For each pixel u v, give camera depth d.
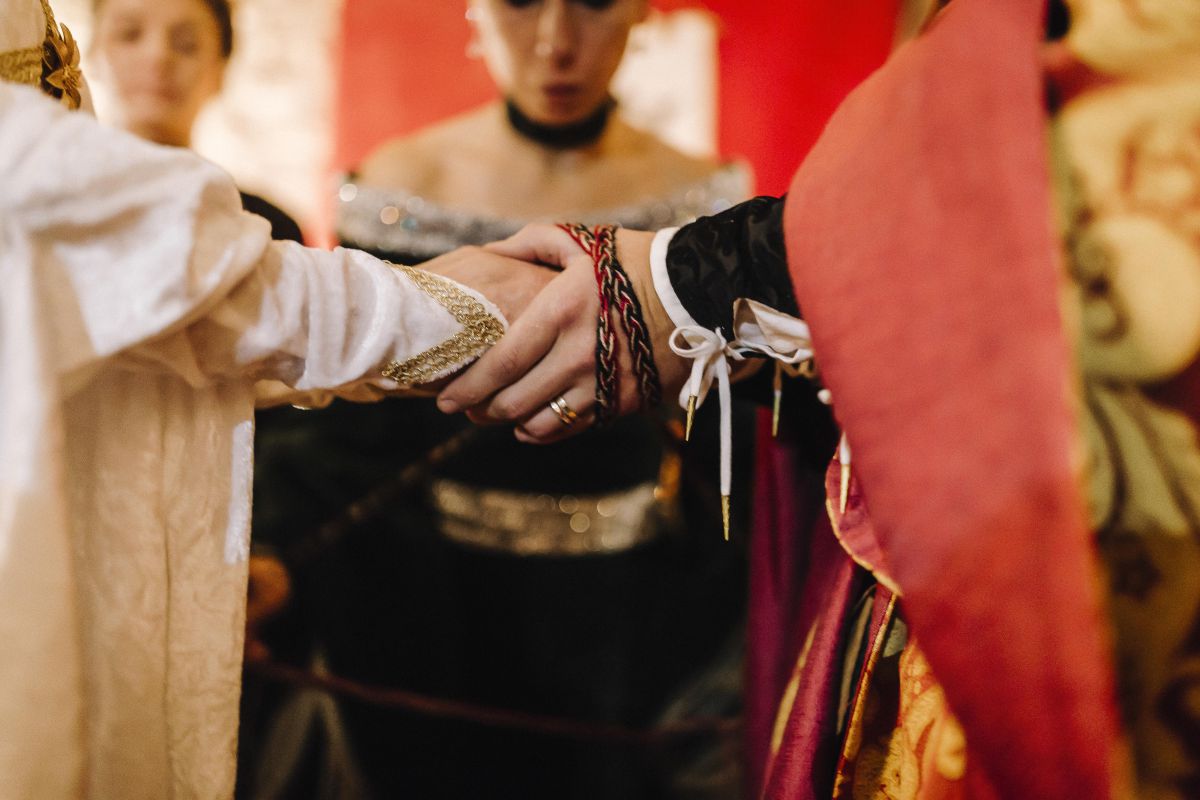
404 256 1.32
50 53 0.62
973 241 0.48
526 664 1.25
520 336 0.67
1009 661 0.45
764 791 0.69
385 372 0.64
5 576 0.46
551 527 1.25
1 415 0.47
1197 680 0.48
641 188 1.38
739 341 0.66
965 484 0.46
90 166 0.48
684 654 1.25
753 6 1.95
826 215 0.56
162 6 1.19
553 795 1.22
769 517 0.85
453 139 1.42
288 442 1.27
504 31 1.25
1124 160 0.49
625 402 0.70
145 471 0.58
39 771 0.46
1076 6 0.52
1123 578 0.48
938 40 0.54
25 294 0.48
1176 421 0.47
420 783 1.21
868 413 0.51
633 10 1.26
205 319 0.56
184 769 0.60
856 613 0.67
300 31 1.88
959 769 0.54
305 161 1.91
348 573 1.24
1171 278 0.47
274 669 1.07
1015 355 0.46
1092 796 0.44
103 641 0.57
